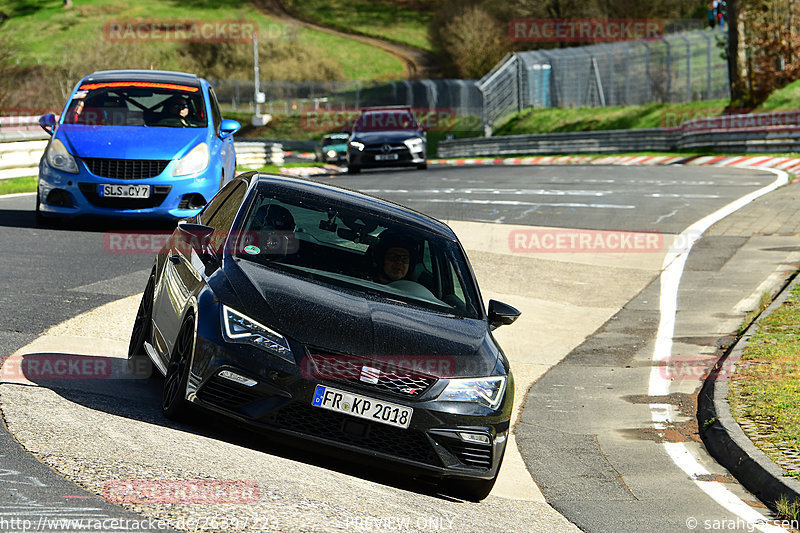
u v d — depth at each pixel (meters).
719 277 50.62
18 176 73.69
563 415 31.66
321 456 22.28
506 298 46.56
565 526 21.14
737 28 136.62
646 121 161.12
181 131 47.84
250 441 21.81
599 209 68.69
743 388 31.84
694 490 24.61
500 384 22.11
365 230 25.06
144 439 19.83
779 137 115.31
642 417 31.41
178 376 21.45
